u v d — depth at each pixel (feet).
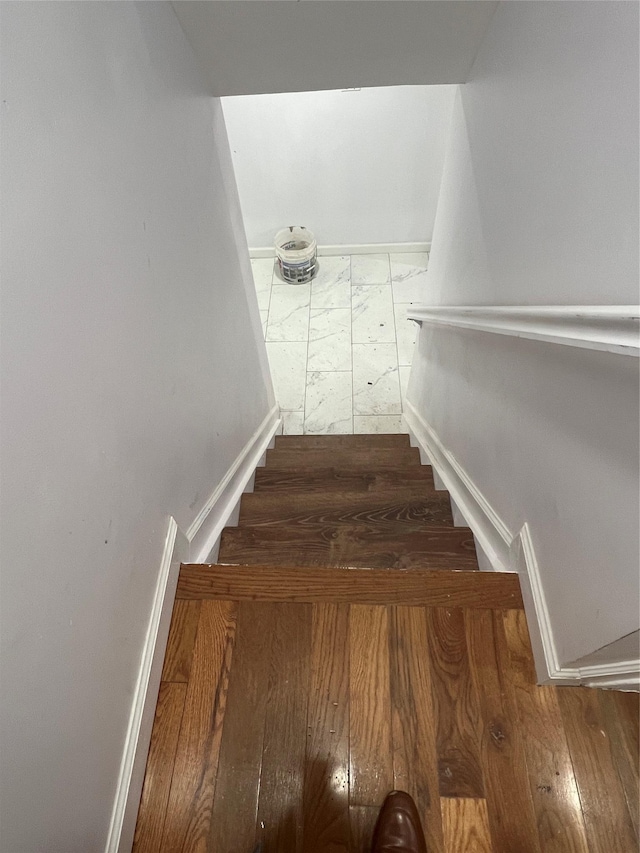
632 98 2.42
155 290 3.89
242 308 7.28
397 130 10.67
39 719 2.44
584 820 3.60
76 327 2.72
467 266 5.92
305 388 11.75
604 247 2.75
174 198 4.36
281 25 4.91
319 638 4.26
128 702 3.53
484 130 5.13
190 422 4.79
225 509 6.12
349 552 5.75
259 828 3.59
